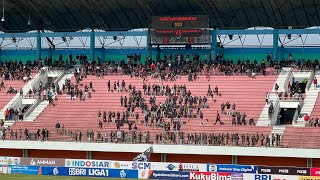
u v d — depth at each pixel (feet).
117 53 402.31
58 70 382.63
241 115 312.09
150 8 385.29
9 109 339.98
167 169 259.60
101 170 267.39
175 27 367.25
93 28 410.52
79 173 269.64
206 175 251.60
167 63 370.53
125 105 335.06
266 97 328.08
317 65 354.95
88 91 352.49
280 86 337.31
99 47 404.77
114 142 297.33
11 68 395.14
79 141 301.84
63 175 270.87
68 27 413.80
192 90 342.85
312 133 287.69
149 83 354.33
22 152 312.91
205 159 290.15
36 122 332.19
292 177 242.17
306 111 313.53
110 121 320.91
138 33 381.40
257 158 284.61
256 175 244.42
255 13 374.43
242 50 382.63
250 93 334.65
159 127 310.45
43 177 264.11
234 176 247.09
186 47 385.29
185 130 307.37
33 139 308.40
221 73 354.13
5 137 312.29
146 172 261.85
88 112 336.49
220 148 283.59
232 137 284.61
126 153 299.17
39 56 403.75
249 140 284.41
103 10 392.68
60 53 412.16
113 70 371.76
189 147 287.28
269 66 363.97
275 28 380.58
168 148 289.53
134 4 383.86
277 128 296.30
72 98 348.38
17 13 406.82
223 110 320.50
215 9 375.25
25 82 375.86
